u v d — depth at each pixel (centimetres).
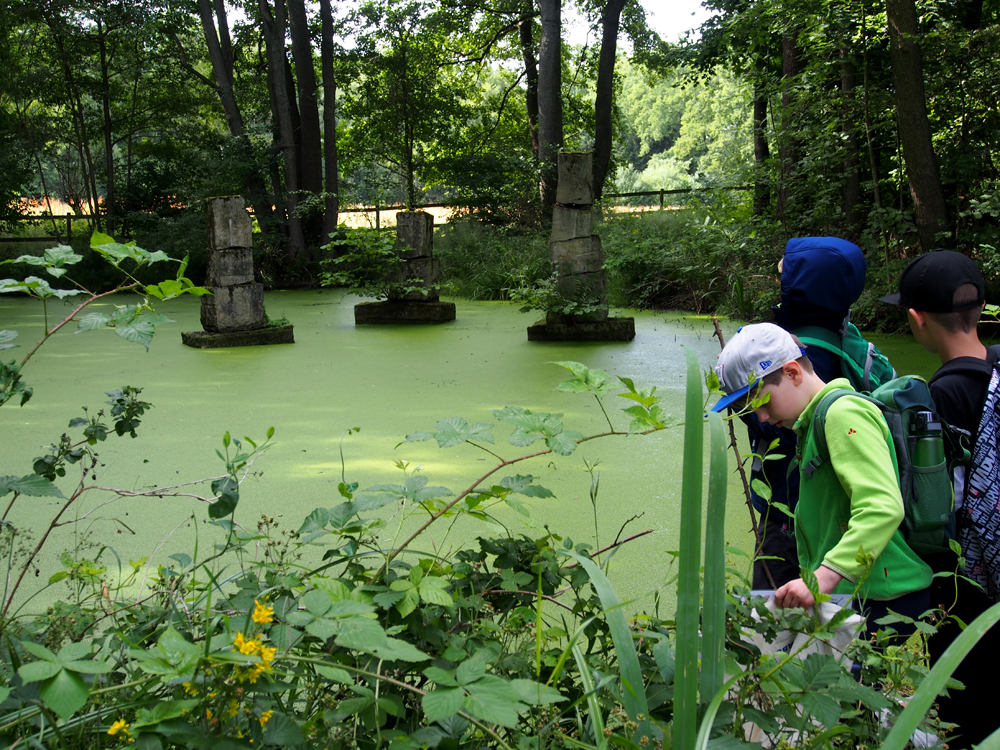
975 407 172
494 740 129
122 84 2091
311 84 1739
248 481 394
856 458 152
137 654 104
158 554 299
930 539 159
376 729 120
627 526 330
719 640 105
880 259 916
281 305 1254
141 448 453
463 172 2025
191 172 2031
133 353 789
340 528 150
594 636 151
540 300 827
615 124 2577
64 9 1781
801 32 900
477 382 626
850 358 204
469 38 2441
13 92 1823
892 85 952
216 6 1800
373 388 611
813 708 112
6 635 127
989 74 827
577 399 564
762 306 926
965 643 90
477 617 148
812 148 940
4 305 1247
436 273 1027
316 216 1773
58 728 107
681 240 1155
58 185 2772
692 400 108
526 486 153
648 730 111
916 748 126
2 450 451
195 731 106
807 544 164
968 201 877
